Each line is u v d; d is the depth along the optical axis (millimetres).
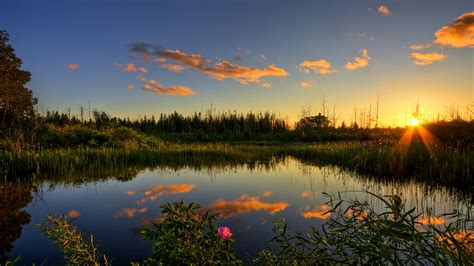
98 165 15023
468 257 2336
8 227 6090
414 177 10891
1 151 15695
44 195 9211
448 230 2715
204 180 11891
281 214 6660
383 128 38188
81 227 6055
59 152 15852
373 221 2801
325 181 11250
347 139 36219
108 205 7902
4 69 28953
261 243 4914
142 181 11734
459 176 9734
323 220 6074
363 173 12594
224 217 6469
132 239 5336
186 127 67375
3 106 24688
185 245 2684
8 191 9828
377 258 2660
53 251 4836
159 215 6926
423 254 2547
